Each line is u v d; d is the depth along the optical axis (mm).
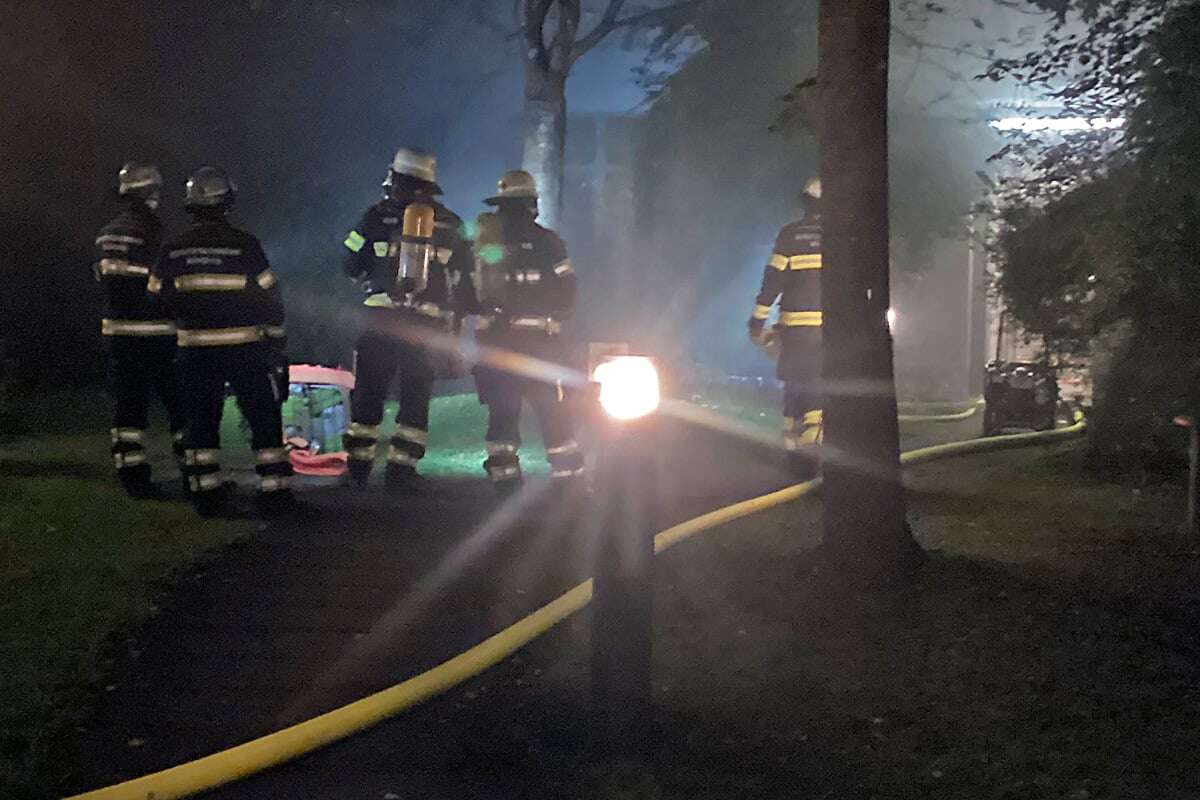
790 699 5074
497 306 7922
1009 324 10172
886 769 4469
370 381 8125
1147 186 7195
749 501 8172
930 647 5637
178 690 5145
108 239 7777
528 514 7562
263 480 7270
